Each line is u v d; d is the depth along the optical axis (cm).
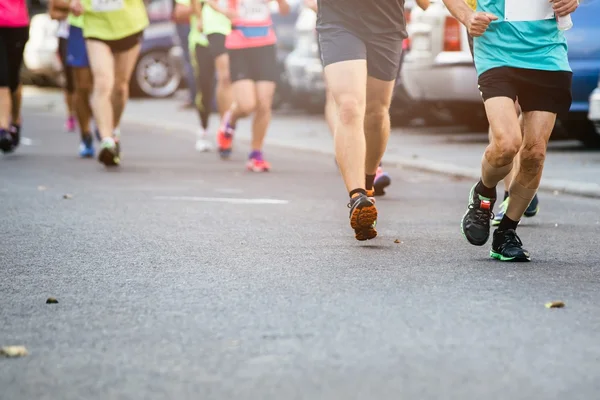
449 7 1057
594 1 2203
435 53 2500
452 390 643
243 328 798
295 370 686
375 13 1199
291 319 825
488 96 1051
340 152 1169
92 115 2300
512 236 1102
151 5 4428
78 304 890
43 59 4512
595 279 1002
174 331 793
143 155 2402
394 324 806
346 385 653
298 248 1176
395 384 655
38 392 650
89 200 1603
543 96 1055
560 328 799
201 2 2314
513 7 1051
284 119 3431
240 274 1016
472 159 2206
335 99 1188
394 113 3038
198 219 1416
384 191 1722
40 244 1205
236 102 2092
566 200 1670
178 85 4441
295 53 3206
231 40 2062
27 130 3066
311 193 1739
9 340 774
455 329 791
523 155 1063
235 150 2556
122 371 689
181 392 643
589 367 694
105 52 2006
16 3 2180
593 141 2338
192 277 1003
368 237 1176
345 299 897
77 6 1983
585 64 2197
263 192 1745
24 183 1820
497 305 874
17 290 951
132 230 1312
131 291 941
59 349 746
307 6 1555
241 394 637
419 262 1085
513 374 676
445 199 1684
